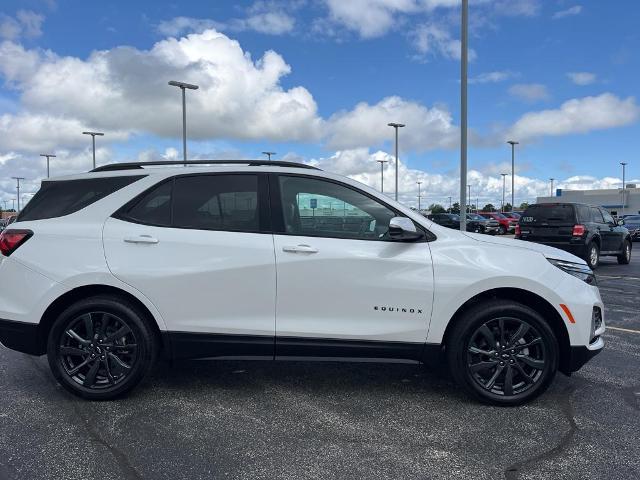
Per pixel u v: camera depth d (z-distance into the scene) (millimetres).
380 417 3844
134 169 4328
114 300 4035
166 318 4020
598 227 14234
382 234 4090
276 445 3395
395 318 3986
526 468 3109
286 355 4059
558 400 4168
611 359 5289
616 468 3107
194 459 3203
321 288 3975
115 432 3572
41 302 4023
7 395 4246
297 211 4125
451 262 3977
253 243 4016
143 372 4066
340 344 3996
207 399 4180
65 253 4059
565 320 3973
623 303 8719
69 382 4070
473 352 4000
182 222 4113
